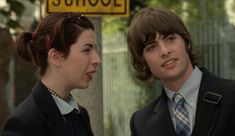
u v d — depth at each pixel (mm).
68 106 3240
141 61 3572
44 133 3100
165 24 3441
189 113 3514
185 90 3531
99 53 4363
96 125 4332
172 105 3602
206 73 3564
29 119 3059
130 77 11539
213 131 3379
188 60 3541
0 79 7109
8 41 7098
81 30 3191
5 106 7129
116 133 11984
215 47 9523
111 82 12156
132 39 3523
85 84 3240
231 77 9336
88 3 4238
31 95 3188
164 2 10094
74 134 3244
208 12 9859
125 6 4270
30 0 7648
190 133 3482
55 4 4195
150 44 3480
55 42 3160
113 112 12133
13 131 3033
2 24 7051
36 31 3227
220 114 3383
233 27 9492
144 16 3492
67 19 3186
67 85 3223
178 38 3484
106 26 11305
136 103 11383
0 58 7055
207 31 9648
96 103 4328
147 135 3615
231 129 3357
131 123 3781
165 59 3457
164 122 3572
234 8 9742
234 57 9391
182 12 10125
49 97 3166
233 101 3381
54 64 3184
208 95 3449
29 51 3256
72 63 3176
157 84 10914
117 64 11891
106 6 4254
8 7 6969
